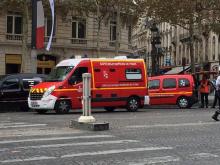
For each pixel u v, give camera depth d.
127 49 54.25
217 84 23.94
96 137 12.56
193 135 13.01
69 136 12.81
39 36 32.41
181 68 64.50
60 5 45.25
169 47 83.81
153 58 36.81
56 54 48.84
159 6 38.62
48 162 8.99
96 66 23.53
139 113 22.83
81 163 8.88
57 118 19.56
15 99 24.81
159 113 22.55
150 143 11.42
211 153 10.02
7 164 8.82
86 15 46.81
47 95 22.50
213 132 13.72
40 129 14.77
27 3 42.19
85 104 15.02
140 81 24.89
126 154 9.84
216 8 38.03
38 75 25.64
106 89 23.72
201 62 48.41
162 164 8.80
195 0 37.59
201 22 42.59
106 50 51.66
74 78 23.00
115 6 45.91
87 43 50.56
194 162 9.01
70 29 49.66
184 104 28.41
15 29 47.31
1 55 46.25
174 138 12.36
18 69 47.44
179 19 39.00
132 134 13.23
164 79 28.53
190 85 28.41
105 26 51.75
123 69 24.34
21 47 47.53
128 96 24.45
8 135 13.14
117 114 22.08
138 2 40.75
